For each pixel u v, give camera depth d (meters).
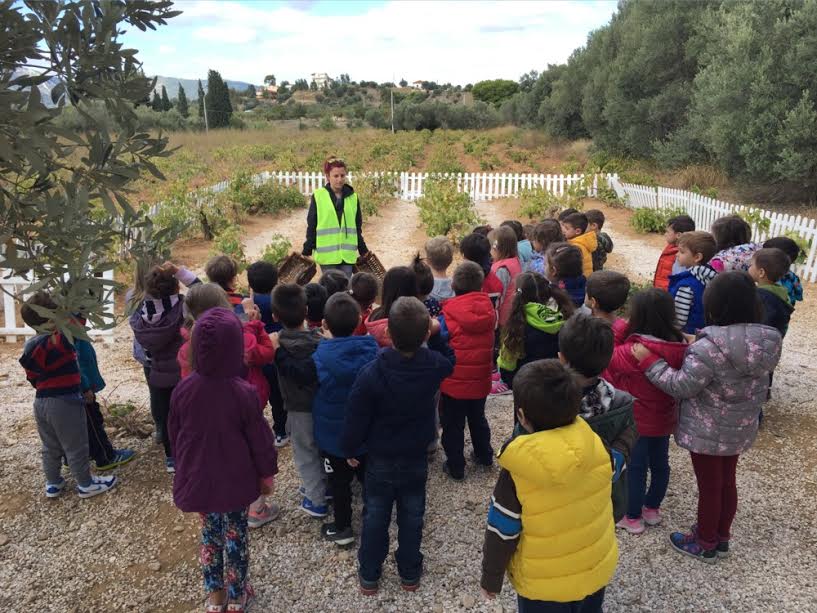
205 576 2.99
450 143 35.59
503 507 2.19
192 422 2.73
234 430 2.76
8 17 1.64
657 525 3.76
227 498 2.78
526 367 2.22
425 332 2.87
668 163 19.39
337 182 6.25
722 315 3.03
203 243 12.84
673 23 20.84
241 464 2.79
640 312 3.22
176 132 40.22
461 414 4.13
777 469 4.41
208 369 2.67
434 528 3.77
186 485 2.77
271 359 3.56
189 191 14.85
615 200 18.70
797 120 13.15
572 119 30.55
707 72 16.47
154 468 4.48
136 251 2.13
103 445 4.37
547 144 31.45
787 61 13.56
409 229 15.33
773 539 3.65
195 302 3.13
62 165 1.91
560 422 2.14
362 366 3.29
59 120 1.94
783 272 4.18
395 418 2.93
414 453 3.03
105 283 1.89
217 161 27.56
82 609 3.17
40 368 3.80
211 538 2.96
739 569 3.39
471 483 4.25
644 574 3.35
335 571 3.42
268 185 17.55
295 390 3.55
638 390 3.34
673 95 20.59
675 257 5.39
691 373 2.98
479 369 4.00
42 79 1.75
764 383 3.07
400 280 3.73
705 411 3.11
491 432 5.04
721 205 12.44
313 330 3.66
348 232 6.38
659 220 13.99
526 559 2.22
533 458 2.07
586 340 2.44
